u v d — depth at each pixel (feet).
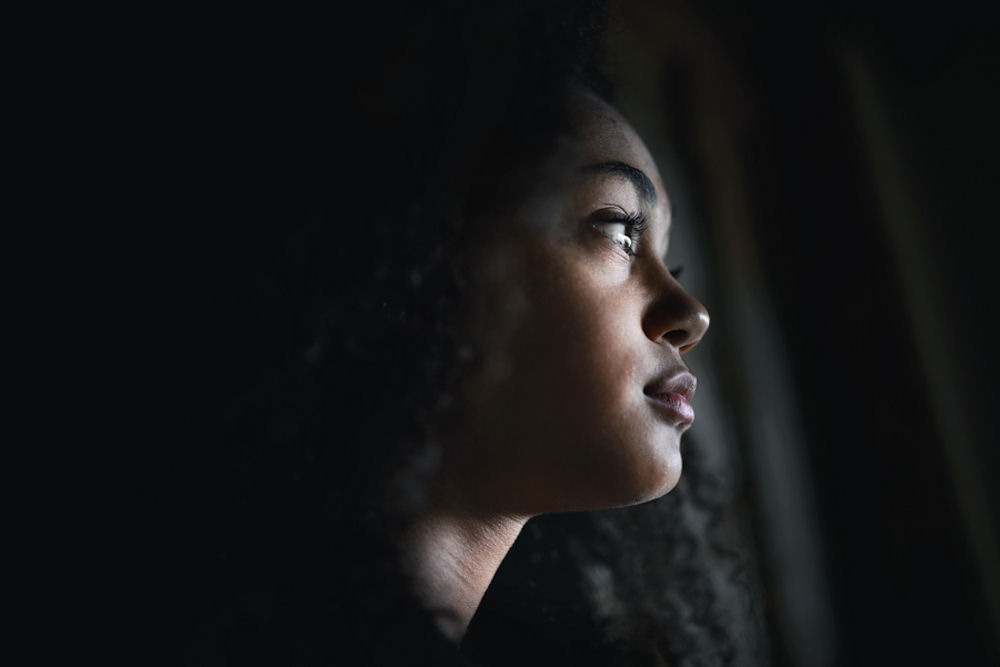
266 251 2.74
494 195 2.77
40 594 2.69
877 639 8.87
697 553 4.34
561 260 2.71
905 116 10.73
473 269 2.72
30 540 2.75
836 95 10.38
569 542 4.05
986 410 9.61
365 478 2.59
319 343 2.58
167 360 2.85
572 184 2.78
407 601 2.38
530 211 2.73
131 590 2.62
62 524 2.77
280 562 2.45
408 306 2.64
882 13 10.58
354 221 2.70
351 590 2.37
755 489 8.55
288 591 2.36
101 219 3.09
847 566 8.99
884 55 10.80
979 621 8.91
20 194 3.13
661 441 2.70
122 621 2.57
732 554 4.45
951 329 9.87
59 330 2.99
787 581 8.52
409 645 2.29
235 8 3.18
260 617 2.27
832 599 8.87
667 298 2.81
